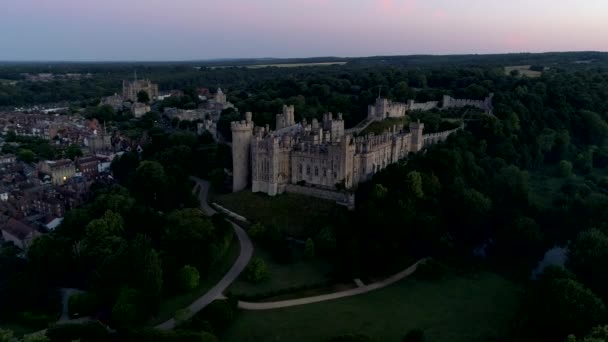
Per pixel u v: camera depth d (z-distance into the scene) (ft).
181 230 491.72
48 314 412.77
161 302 425.69
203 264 466.29
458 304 428.15
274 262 502.79
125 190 642.63
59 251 487.20
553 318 365.40
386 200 536.83
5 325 404.16
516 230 520.42
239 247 532.73
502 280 479.00
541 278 445.37
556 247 554.05
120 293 397.19
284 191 629.10
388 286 458.91
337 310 415.64
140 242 436.35
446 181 606.14
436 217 530.68
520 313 406.21
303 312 413.18
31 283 440.04
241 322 397.39
